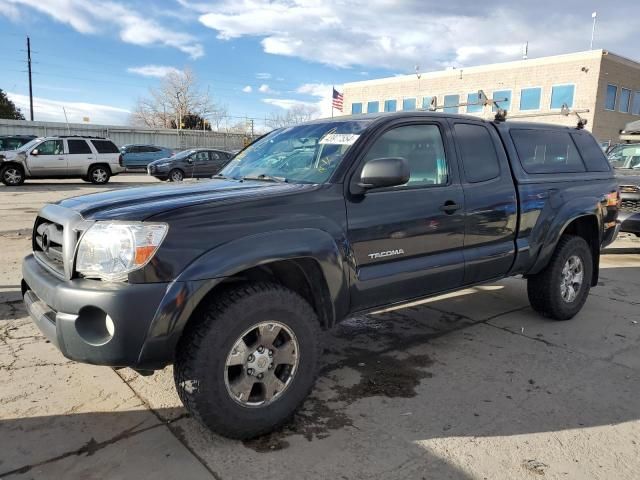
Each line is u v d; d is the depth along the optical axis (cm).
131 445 279
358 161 332
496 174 421
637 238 1036
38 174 1880
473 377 374
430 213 363
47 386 343
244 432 280
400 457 274
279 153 384
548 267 477
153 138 4009
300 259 298
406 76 3744
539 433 300
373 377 373
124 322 246
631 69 3053
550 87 3050
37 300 299
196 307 270
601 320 507
